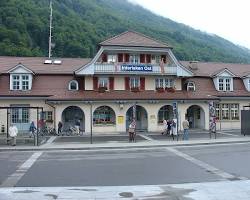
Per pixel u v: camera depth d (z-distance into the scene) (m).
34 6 89.62
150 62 49.19
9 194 14.00
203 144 33.44
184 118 47.72
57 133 43.09
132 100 45.78
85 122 45.06
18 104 44.94
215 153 26.89
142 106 46.56
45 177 17.80
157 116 47.06
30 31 81.81
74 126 45.44
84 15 112.06
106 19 112.62
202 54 103.56
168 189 14.84
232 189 14.77
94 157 25.31
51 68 48.97
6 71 46.47
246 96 51.91
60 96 44.97
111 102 45.59
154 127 46.84
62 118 46.84
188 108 50.56
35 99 45.16
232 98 51.25
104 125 45.91
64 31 82.19
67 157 25.45
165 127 43.16
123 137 39.66
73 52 78.69
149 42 48.72
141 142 34.41
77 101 44.62
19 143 33.22
